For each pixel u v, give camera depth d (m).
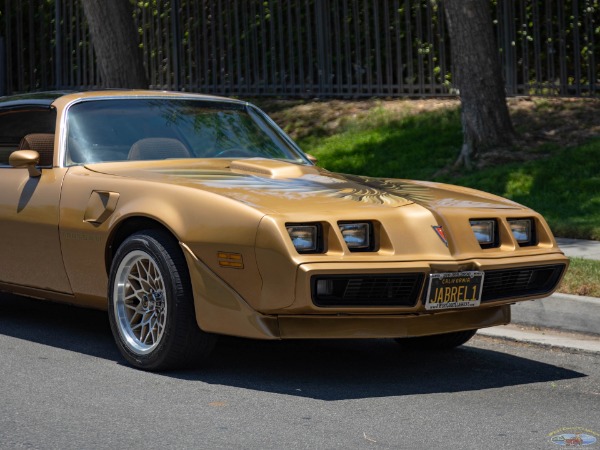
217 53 19.23
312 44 18.14
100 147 6.89
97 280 6.38
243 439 4.66
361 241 5.58
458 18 13.76
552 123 14.46
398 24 16.81
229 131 7.42
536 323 7.59
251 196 5.77
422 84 16.73
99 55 13.70
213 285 5.63
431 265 5.58
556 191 12.08
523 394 5.69
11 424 4.87
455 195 6.45
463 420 5.07
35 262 6.82
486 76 13.71
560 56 15.60
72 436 4.68
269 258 5.40
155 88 19.84
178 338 5.79
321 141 15.80
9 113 7.50
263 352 6.68
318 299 5.40
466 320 6.04
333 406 5.30
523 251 6.11
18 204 6.89
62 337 7.00
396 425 4.95
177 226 5.77
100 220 6.25
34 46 21.70
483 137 13.67
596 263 8.55
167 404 5.26
